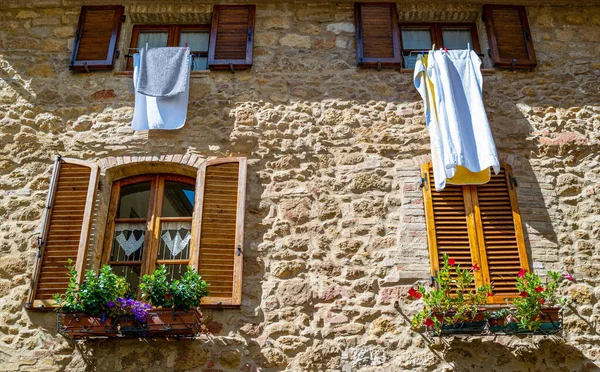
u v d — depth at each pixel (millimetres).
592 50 7746
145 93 7113
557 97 7422
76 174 6852
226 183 6816
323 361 6043
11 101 7367
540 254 6531
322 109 7324
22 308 6254
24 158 7035
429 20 8164
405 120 7250
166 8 8000
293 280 6391
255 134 7168
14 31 7812
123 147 7082
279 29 7867
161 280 5852
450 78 7051
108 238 6809
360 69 7582
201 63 7887
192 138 7133
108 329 5801
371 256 6496
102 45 7695
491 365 6023
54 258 6441
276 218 6699
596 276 6434
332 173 6941
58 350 6066
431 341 6105
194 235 6531
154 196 6969
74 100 7379
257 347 6094
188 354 6039
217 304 6199
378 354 6070
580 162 7043
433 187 6816
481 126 6781
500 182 6867
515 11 7977
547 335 6098
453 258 6480
